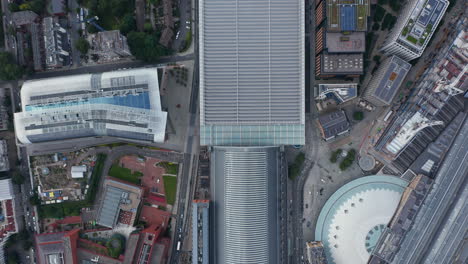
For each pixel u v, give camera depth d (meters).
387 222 131.88
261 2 123.75
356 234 132.25
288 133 126.12
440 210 130.38
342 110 137.62
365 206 132.62
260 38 124.38
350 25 122.12
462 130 132.12
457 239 130.88
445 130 132.12
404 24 120.81
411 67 137.38
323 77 136.88
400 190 133.75
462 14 134.75
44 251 133.25
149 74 128.38
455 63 125.38
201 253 125.94
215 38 124.44
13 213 135.62
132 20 136.00
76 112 129.00
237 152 119.50
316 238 135.75
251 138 126.94
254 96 125.25
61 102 129.00
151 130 128.62
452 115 133.12
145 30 138.50
